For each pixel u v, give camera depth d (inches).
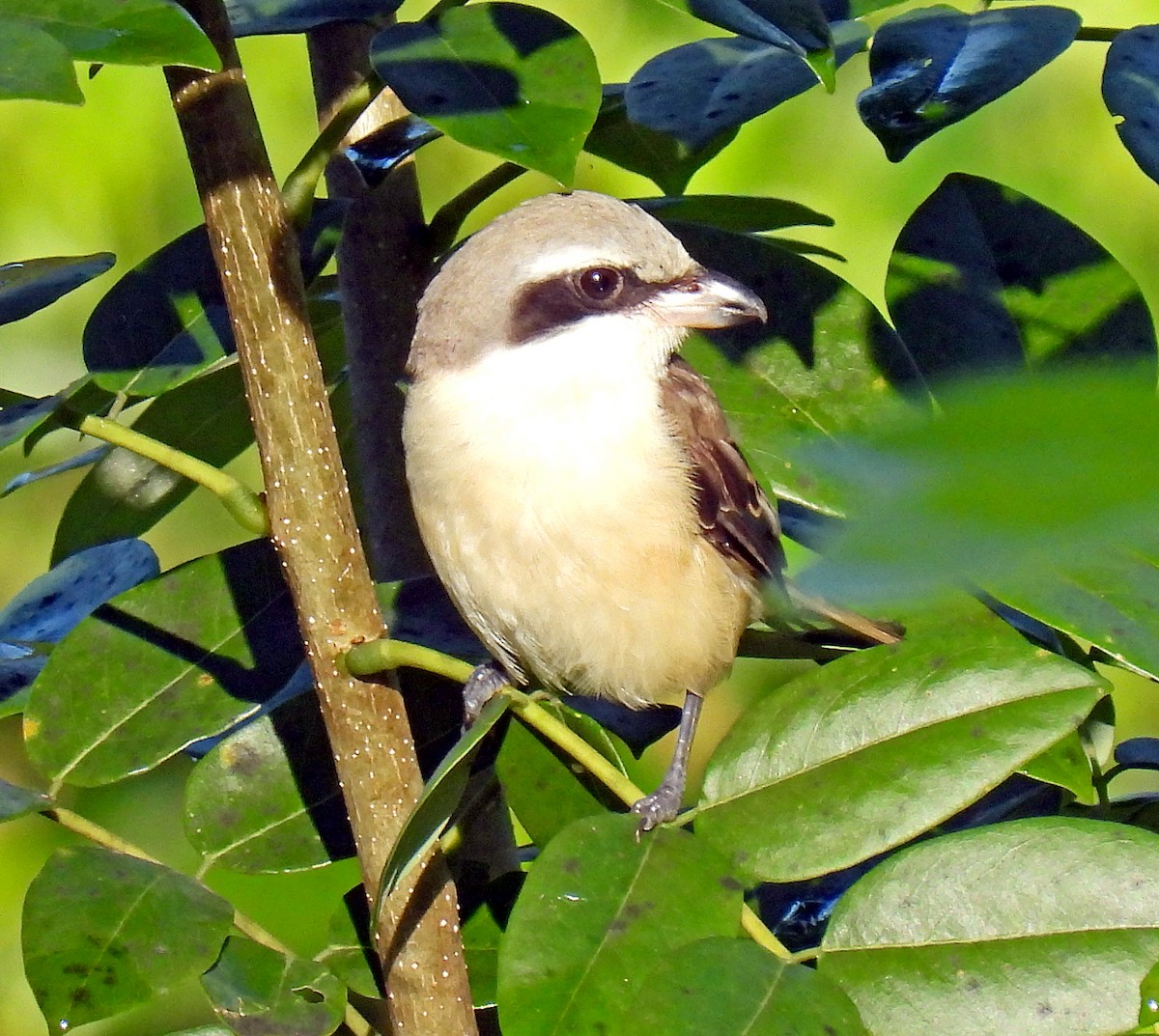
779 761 171.8
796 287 229.1
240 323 177.3
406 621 266.8
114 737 200.1
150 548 236.1
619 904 155.9
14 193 407.5
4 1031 362.3
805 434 219.5
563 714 197.0
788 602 237.3
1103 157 416.5
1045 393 44.8
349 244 248.5
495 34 161.0
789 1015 143.3
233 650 207.5
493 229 265.0
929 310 222.1
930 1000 152.4
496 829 218.1
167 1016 344.5
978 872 158.1
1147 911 153.5
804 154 409.4
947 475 44.7
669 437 260.4
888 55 206.2
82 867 169.2
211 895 170.9
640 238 254.4
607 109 235.9
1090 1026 148.3
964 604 179.8
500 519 255.1
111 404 212.1
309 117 416.8
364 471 268.2
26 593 232.7
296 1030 162.6
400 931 177.6
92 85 404.2
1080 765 188.4
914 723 170.7
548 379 257.1
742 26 163.0
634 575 258.5
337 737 180.2
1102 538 42.8
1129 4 402.3
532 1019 146.4
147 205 411.8
